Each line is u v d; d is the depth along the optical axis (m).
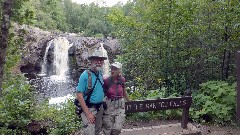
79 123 5.82
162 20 7.50
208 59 7.71
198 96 7.04
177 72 8.11
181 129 5.54
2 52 3.00
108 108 4.02
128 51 9.53
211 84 7.14
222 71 7.86
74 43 22.86
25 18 4.39
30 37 21.20
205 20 7.84
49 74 22.69
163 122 6.57
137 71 9.49
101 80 3.74
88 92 3.63
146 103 5.07
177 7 7.28
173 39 7.58
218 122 6.35
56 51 23.20
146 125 6.33
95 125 3.97
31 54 20.86
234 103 6.50
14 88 5.59
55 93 16.47
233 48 7.55
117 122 4.05
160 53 7.90
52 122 6.16
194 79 8.20
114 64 3.94
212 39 7.82
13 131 5.34
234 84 6.90
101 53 3.69
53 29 32.16
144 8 8.44
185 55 7.91
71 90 17.62
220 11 7.52
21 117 5.54
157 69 8.00
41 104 7.39
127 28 9.22
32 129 5.68
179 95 7.52
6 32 3.02
